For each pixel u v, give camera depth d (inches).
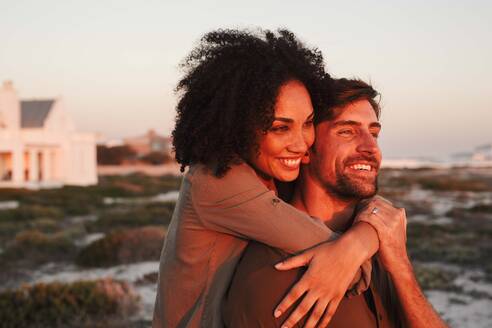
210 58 68.7
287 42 69.9
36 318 275.7
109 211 934.4
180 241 67.4
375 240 64.6
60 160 1752.0
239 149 65.0
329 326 59.8
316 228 64.0
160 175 2701.8
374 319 63.2
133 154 4109.3
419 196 1429.6
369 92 73.7
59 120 1796.3
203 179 65.6
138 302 315.0
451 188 1748.3
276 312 57.5
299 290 57.7
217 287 64.6
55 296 295.4
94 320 283.0
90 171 1862.7
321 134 73.4
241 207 63.4
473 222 816.3
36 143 1630.2
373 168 73.1
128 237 471.8
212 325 63.7
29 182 1590.8
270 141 65.7
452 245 556.7
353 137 72.5
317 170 74.3
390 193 1455.5
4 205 1047.0
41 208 869.8
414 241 577.0
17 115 1627.7
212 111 65.3
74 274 425.1
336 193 73.7
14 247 492.4
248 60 65.7
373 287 64.7
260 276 60.3
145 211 851.4
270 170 67.5
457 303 337.7
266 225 62.2
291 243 61.5
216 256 65.6
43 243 505.4
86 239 621.0
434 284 378.3
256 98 63.6
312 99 70.2
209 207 65.0
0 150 1524.4
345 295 61.6
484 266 458.9
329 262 59.4
